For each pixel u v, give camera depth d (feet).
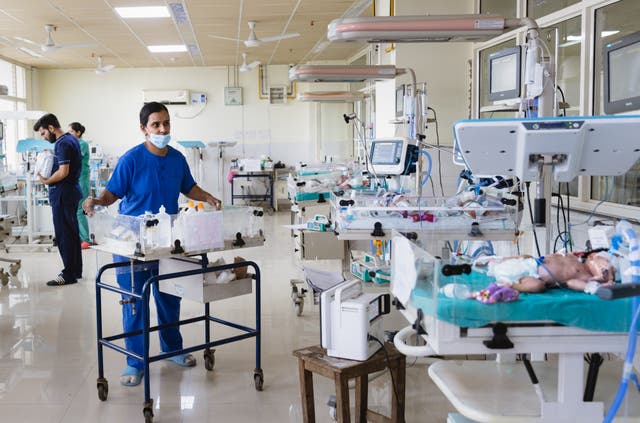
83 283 18.79
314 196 17.57
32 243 24.45
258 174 38.81
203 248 9.60
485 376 6.19
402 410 8.39
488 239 9.56
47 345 12.92
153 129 10.59
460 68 18.17
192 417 9.54
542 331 5.20
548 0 14.60
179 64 38.70
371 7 23.73
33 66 38.19
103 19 25.09
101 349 10.08
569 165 5.95
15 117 24.62
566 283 5.49
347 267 13.73
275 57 36.96
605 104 7.14
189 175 11.66
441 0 17.83
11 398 10.21
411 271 5.85
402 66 18.17
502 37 16.17
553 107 7.92
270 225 32.09
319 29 28.19
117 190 10.75
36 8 23.08
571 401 5.38
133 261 10.42
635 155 5.96
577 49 13.21
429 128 18.26
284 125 40.50
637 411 5.55
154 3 22.57
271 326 14.25
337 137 39.68
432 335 5.36
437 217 9.71
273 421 9.39
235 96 40.01
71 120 39.60
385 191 13.52
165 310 11.35
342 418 7.77
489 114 17.44
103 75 39.45
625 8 11.38
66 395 10.35
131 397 10.28
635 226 10.32
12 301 16.61
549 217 7.55
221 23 26.43
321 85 40.06
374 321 8.21
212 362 11.44
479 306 5.12
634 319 4.75
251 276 10.50
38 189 26.11
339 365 7.82
